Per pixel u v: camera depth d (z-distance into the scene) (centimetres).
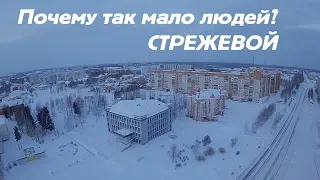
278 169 8269
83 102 15162
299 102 18425
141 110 10738
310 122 13575
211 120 13350
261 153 9144
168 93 19250
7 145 10381
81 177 7800
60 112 14638
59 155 9381
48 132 11669
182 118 13800
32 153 9000
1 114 13800
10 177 7925
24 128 11438
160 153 9356
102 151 9619
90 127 12281
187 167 8256
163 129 11338
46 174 8056
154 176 7731
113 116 11269
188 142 10362
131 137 10350
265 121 12875
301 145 10319
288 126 12619
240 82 17975
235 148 9638
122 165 8481
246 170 7931
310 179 7688
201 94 14262
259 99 17688
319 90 19812
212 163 8462
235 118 13725
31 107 15438
